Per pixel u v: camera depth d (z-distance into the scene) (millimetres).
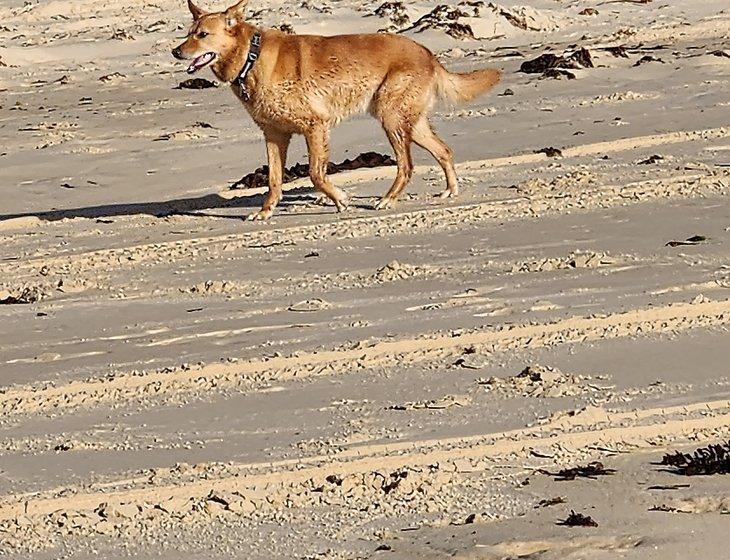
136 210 20734
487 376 11375
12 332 13922
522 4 49000
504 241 16438
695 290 13477
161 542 8391
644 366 11352
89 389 11766
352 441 9945
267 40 18875
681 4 48375
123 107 31484
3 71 40062
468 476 9172
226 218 19531
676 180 19250
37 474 9680
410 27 45375
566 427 9977
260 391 11414
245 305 14328
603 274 14406
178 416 10914
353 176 21625
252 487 9180
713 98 27047
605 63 32562
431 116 26641
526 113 26562
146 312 14383
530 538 7977
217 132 27297
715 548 7656
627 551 7684
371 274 15273
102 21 50188
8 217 20938
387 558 7902
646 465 9172
